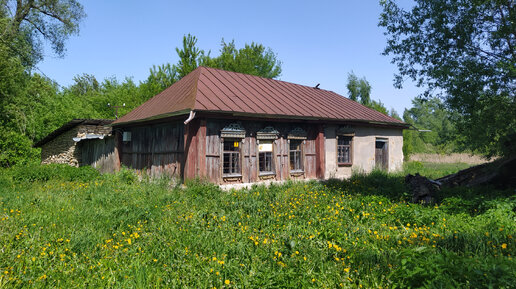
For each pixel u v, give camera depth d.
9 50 18.45
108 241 5.00
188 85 12.12
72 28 22.86
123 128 14.50
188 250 4.57
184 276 3.78
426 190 8.16
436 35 9.48
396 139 17.41
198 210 6.91
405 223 6.05
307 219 6.14
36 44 21.75
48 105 24.30
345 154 14.71
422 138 47.06
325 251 4.48
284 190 9.42
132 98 31.62
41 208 7.21
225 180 10.34
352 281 3.64
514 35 8.50
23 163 19.25
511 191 8.54
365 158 15.47
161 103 12.59
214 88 11.50
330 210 6.61
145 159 12.64
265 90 13.62
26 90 19.84
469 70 8.34
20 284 3.62
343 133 14.34
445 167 21.42
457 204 7.07
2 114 18.41
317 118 12.34
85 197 8.48
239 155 10.86
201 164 9.52
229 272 3.84
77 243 4.86
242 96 11.76
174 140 10.79
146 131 12.70
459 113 8.95
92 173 13.41
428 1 9.29
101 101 37.09
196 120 9.64
